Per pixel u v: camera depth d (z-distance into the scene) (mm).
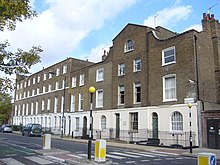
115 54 30938
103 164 11500
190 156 15703
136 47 28016
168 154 16844
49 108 45812
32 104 52938
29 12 8586
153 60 25625
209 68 23312
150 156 15305
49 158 13414
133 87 27500
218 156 15266
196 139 20328
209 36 24391
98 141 12062
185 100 21750
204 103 21344
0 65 8984
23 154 15055
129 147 20578
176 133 21750
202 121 20297
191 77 21672
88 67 36062
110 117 30000
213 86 23281
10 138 29250
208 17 24812
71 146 20828
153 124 24562
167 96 23734
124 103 28328
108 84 31438
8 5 7758
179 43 23266
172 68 23469
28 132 35094
